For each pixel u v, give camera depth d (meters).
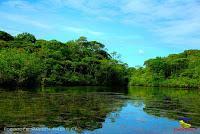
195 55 190.00
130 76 151.12
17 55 84.62
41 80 98.56
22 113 33.84
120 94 73.19
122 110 41.16
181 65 160.62
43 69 101.25
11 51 96.06
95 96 63.12
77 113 36.31
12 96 52.53
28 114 33.38
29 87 84.06
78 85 119.62
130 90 97.44
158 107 46.22
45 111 36.31
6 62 77.00
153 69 156.75
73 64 119.75
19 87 79.88
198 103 54.34
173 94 81.31
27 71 81.94
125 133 26.48
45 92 67.06
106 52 154.25
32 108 38.19
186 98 66.44
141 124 30.66
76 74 119.81
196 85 139.00
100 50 151.75
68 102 47.97
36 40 149.00
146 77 149.75
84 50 140.88
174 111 41.75
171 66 156.88
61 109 38.94
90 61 127.00
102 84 129.00
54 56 117.75
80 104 46.09
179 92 94.38
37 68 87.81
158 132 27.33
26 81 83.62
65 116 33.47
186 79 142.88
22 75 80.19
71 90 81.44
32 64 85.00
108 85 131.62
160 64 155.75
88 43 148.88
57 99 51.78
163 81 146.38
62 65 116.69
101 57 144.25
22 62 82.19
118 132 26.70
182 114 38.81
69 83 116.00
